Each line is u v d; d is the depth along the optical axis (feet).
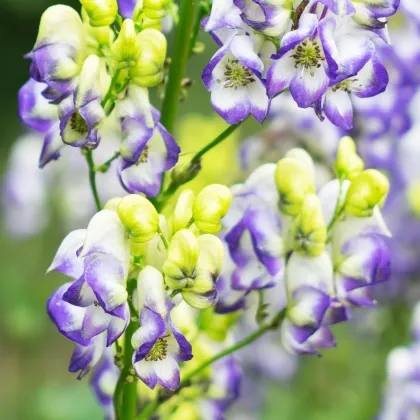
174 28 2.78
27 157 5.13
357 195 2.67
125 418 2.68
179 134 4.57
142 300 2.50
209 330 2.90
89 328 2.51
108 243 2.50
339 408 4.49
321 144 3.68
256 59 2.52
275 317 2.70
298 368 4.54
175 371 2.49
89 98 2.53
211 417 2.91
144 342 2.47
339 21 2.53
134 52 2.55
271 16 2.51
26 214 5.18
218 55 2.53
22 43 9.53
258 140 3.80
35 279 5.37
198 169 2.66
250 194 2.71
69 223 5.20
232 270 2.72
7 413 5.41
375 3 2.52
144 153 2.61
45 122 2.68
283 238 2.69
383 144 3.69
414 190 3.87
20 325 5.03
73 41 2.57
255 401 4.42
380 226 2.69
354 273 2.68
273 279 2.69
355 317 4.17
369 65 2.56
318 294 2.66
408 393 3.52
